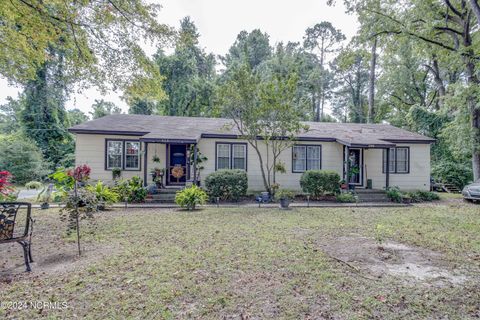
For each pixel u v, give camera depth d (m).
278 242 5.42
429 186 14.12
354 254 4.76
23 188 15.59
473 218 8.23
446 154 17.67
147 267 4.03
